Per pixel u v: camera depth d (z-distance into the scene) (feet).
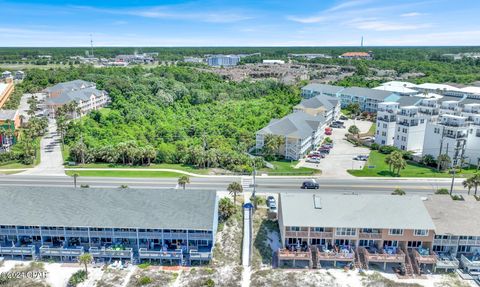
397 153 330.34
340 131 483.51
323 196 213.87
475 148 353.31
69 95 503.20
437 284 184.44
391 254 193.57
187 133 438.81
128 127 434.71
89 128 419.54
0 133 386.11
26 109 539.29
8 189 220.43
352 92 604.90
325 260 197.06
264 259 202.69
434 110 435.53
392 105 415.64
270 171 329.52
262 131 382.22
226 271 194.18
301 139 361.92
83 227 199.62
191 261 200.95
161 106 541.75
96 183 300.20
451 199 225.35
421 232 196.95
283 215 201.87
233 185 256.11
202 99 602.85
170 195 217.15
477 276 189.98
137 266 197.88
